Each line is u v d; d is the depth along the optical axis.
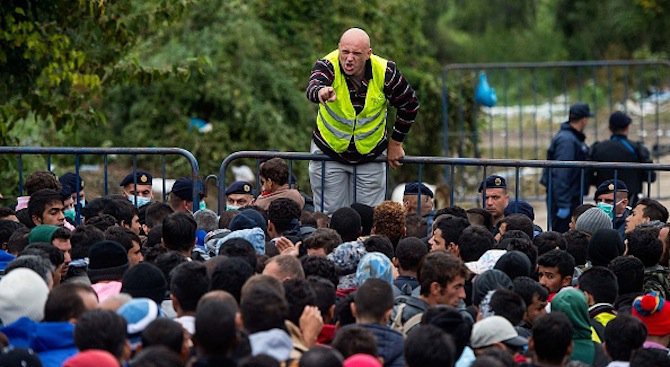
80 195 18.64
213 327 10.16
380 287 11.68
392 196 32.50
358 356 10.23
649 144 40.84
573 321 12.42
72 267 13.76
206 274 11.82
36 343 10.90
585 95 54.75
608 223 16.80
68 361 9.86
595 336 12.93
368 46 17.69
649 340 13.35
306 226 16.28
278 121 33.81
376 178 18.42
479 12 66.06
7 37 22.34
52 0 23.11
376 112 18.03
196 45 33.50
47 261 12.45
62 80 23.44
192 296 11.70
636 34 61.28
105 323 10.31
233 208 18.41
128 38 24.08
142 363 9.62
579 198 25.50
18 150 18.25
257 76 34.28
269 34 35.31
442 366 10.50
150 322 10.73
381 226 15.95
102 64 24.20
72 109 24.17
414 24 40.03
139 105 33.88
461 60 61.62
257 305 10.91
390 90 17.91
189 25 33.72
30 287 11.42
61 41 22.83
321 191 18.42
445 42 60.00
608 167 17.94
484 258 14.12
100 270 13.06
